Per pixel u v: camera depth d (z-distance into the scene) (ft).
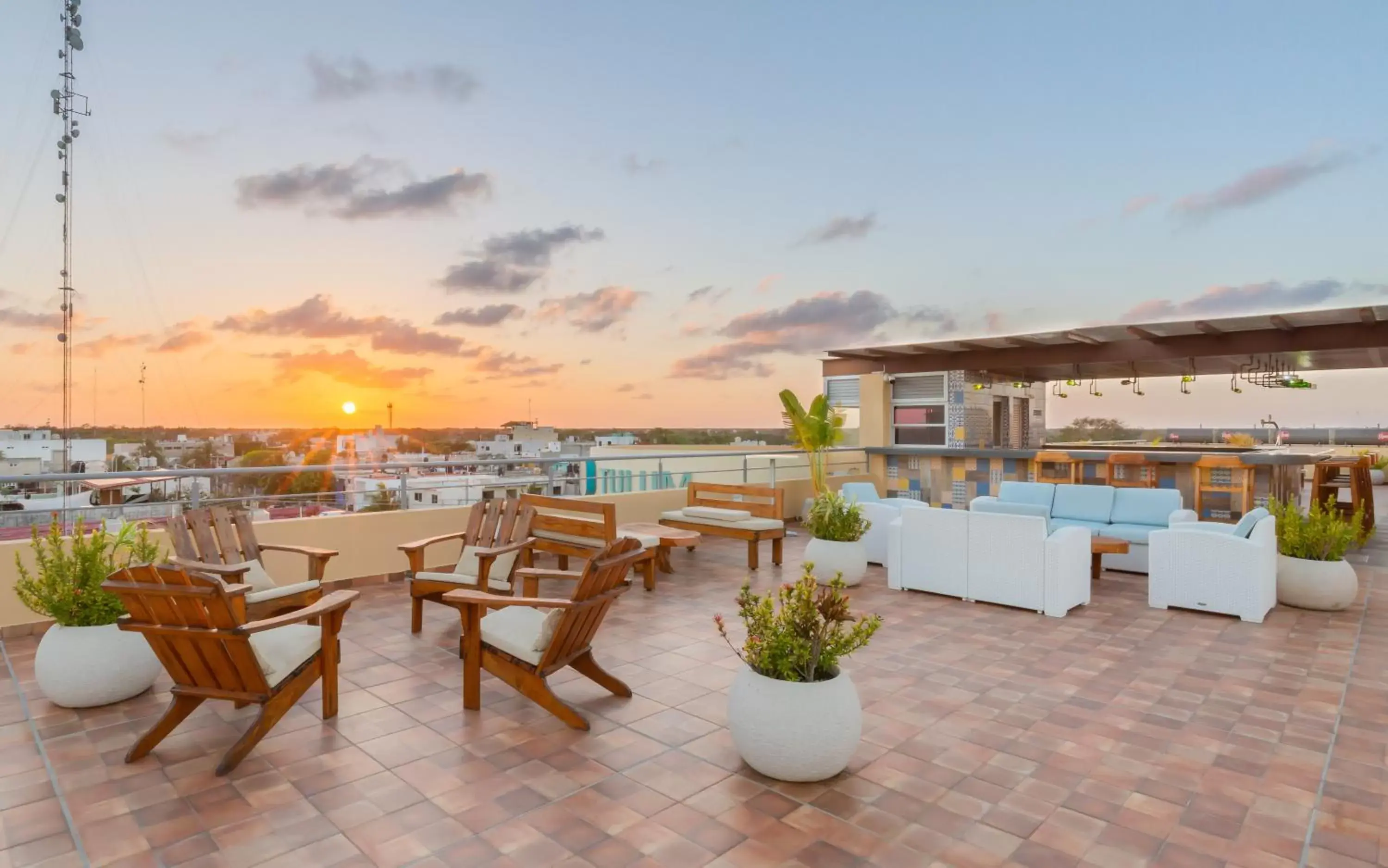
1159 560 17.58
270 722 9.42
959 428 40.40
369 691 11.80
